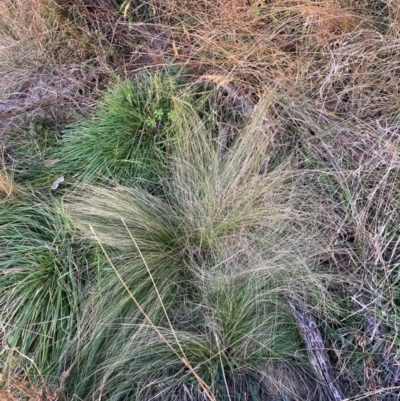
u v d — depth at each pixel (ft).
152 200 4.88
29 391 3.78
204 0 5.43
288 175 4.76
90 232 4.62
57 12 5.74
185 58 5.50
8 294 4.50
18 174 5.31
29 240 4.80
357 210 4.62
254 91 5.24
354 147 4.80
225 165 4.86
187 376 4.22
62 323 4.43
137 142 5.24
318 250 4.50
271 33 5.23
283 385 4.21
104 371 4.27
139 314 4.39
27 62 5.92
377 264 4.42
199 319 4.44
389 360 4.16
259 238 4.56
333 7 5.03
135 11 5.85
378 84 4.93
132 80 5.60
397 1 4.94
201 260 4.65
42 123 5.58
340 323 4.33
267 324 4.36
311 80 5.10
